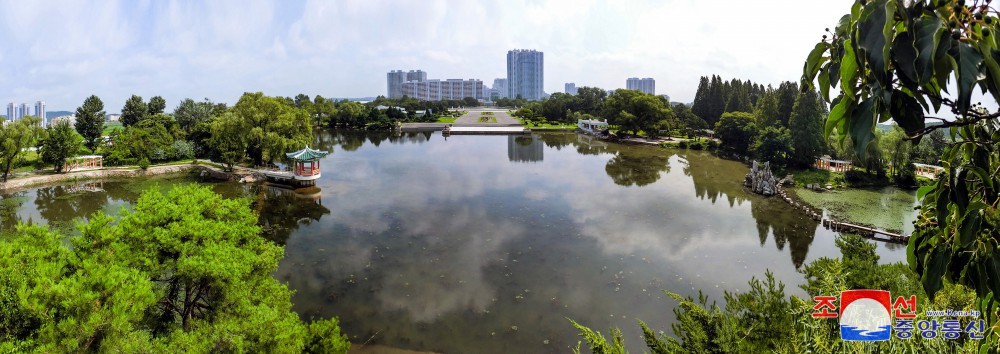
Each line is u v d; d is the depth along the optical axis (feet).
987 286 8.74
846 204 104.22
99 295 24.26
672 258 70.95
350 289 60.03
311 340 33.37
